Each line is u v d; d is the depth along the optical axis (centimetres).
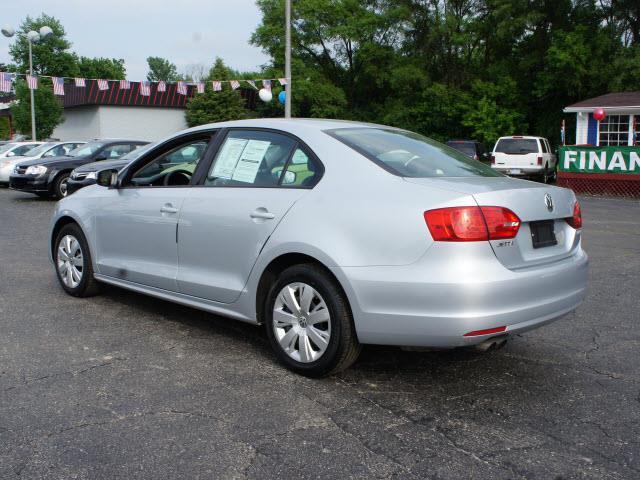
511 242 357
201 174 478
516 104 3850
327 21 4484
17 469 285
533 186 395
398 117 4150
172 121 3975
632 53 3366
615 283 689
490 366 430
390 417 346
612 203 1650
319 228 385
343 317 379
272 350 456
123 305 571
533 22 3688
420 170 397
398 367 426
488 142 3759
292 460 297
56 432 321
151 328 504
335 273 373
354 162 396
